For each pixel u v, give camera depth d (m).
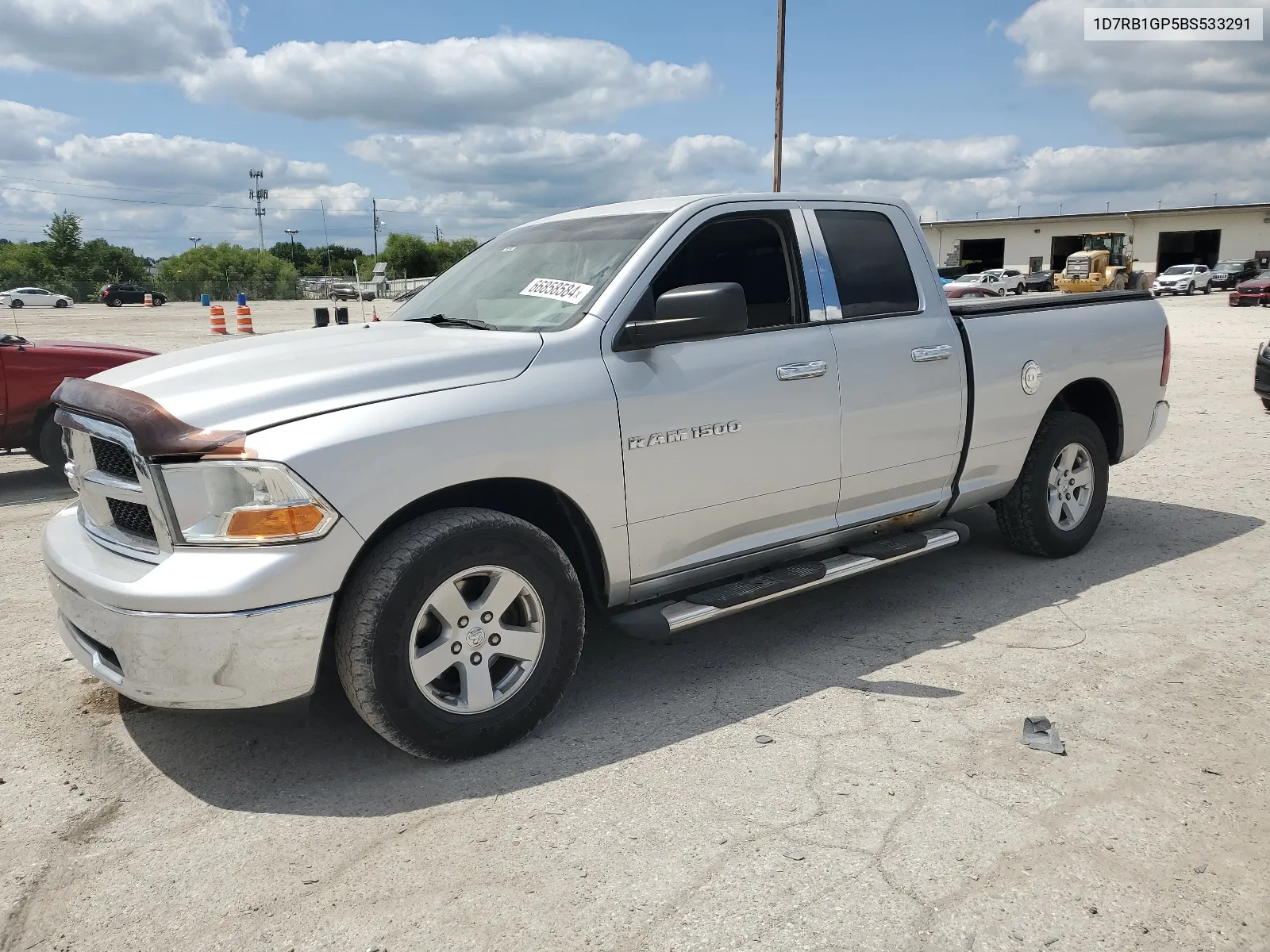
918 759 3.22
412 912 2.51
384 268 14.06
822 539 4.25
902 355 4.36
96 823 2.99
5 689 3.97
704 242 3.93
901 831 2.80
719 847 2.74
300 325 31.69
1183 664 3.96
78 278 74.50
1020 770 3.13
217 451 2.88
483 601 3.24
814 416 4.04
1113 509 6.51
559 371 3.41
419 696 3.12
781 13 24.00
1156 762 3.16
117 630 2.94
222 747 3.45
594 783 3.14
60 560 3.25
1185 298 44.66
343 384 3.12
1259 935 2.34
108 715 3.72
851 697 3.73
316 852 2.80
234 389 3.08
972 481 4.86
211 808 3.05
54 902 2.60
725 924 2.42
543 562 3.33
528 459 3.28
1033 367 4.96
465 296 4.18
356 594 3.01
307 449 2.91
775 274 4.12
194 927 2.48
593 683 3.97
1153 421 5.78
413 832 2.88
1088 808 2.90
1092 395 5.58
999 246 64.88
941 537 4.59
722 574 3.98
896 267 4.52
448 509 3.21
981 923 2.40
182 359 3.57
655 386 3.59
